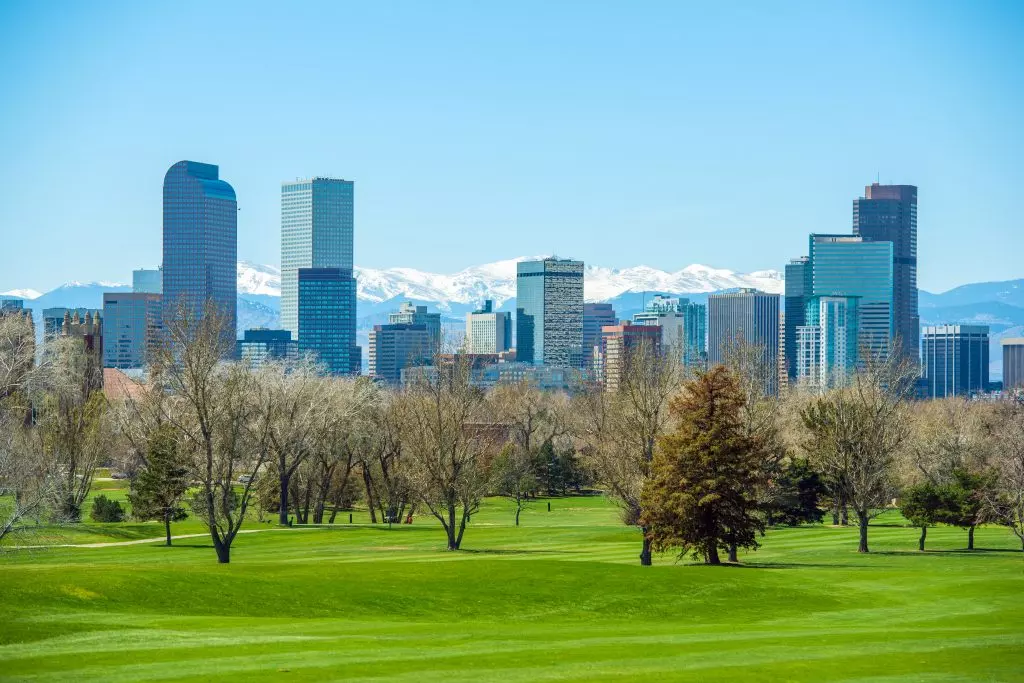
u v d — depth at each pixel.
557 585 111.12
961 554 160.12
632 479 157.12
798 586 115.62
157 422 182.38
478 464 178.62
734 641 82.69
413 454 183.75
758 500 166.38
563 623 97.88
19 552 152.00
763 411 174.00
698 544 141.25
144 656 73.56
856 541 181.25
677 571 119.75
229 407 146.25
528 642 81.62
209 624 88.69
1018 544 175.75
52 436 189.88
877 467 165.25
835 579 122.75
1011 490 159.62
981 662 73.56
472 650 77.31
